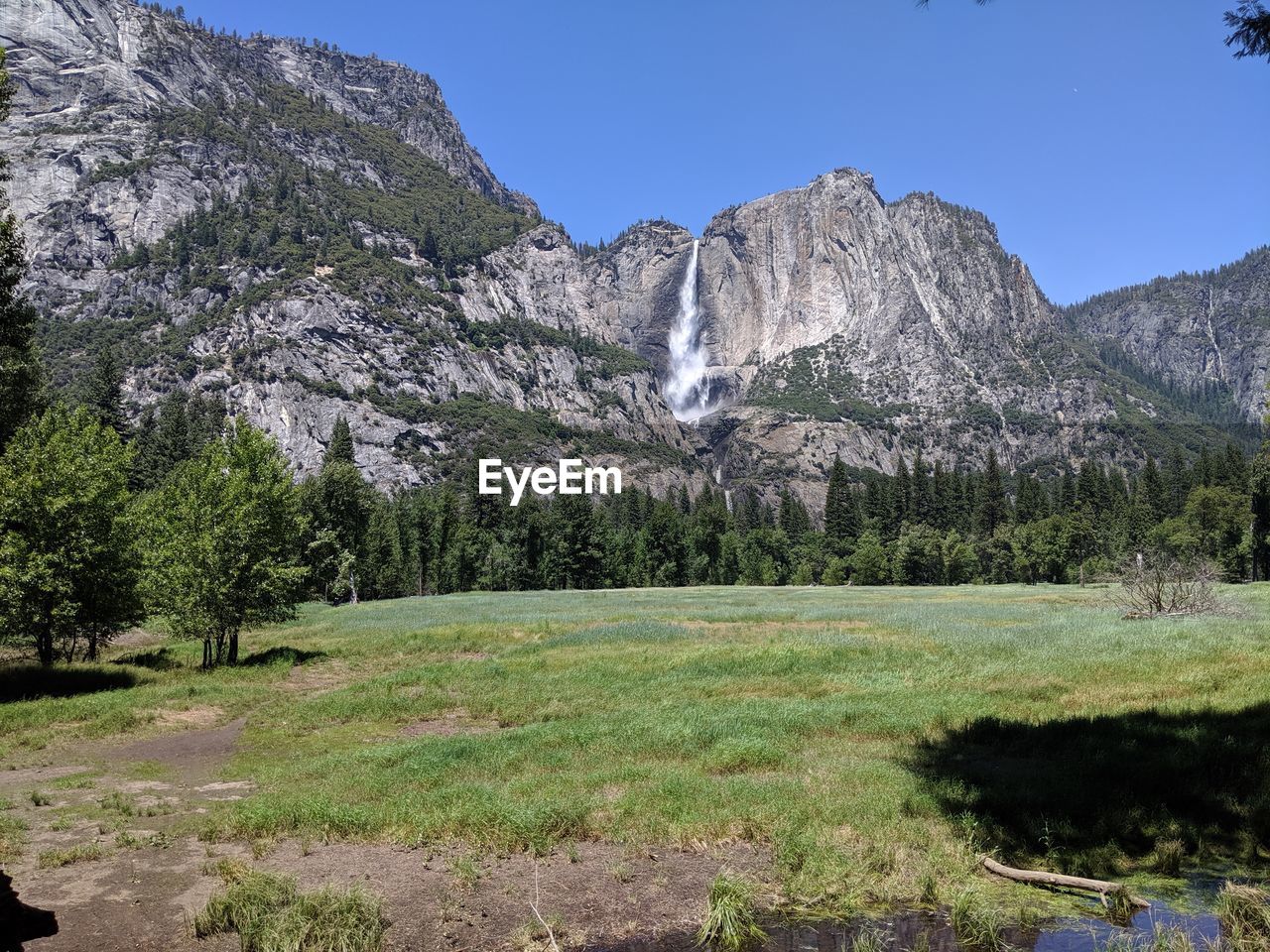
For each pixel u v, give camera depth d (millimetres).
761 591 85375
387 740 17969
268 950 7629
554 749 15797
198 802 13156
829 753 14898
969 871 9758
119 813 12453
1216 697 18250
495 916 8805
